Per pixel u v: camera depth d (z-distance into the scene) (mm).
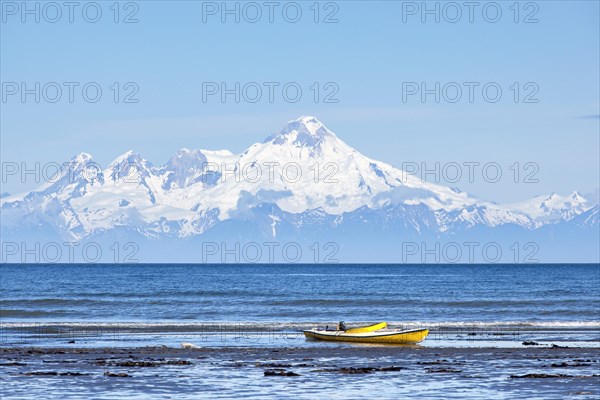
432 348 103250
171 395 66438
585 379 73688
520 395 66125
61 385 70625
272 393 67312
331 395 66438
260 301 194625
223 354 95375
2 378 74062
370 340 111188
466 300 197500
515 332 127938
